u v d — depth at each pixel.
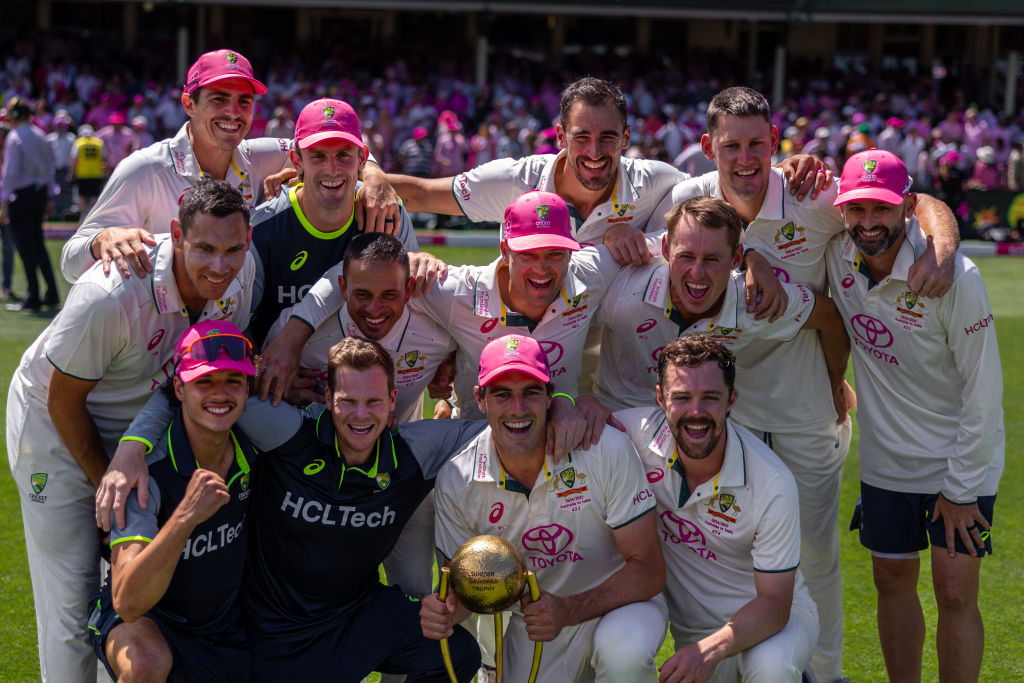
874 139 23.05
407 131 22.05
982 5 24.31
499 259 4.30
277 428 3.83
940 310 4.22
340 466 3.83
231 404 3.65
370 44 27.28
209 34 27.45
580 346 4.42
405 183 5.19
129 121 21.70
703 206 4.12
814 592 4.74
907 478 4.47
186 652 3.79
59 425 3.89
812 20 24.70
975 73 28.67
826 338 4.63
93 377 3.85
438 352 4.43
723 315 4.30
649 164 4.84
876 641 5.06
